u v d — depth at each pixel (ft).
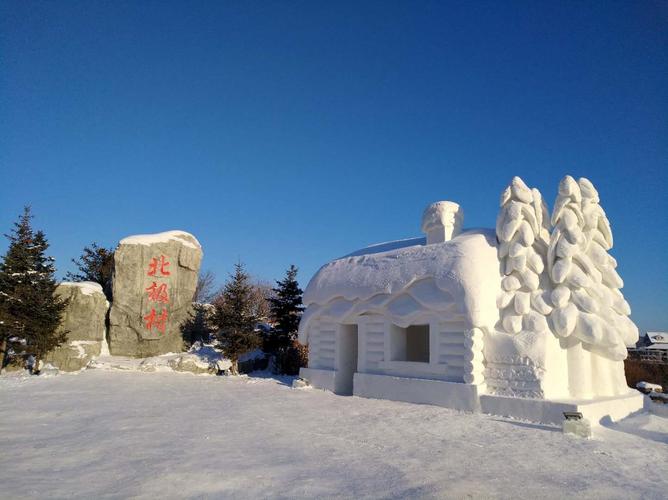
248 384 63.57
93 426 34.50
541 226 48.19
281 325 88.02
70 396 50.14
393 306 51.31
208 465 24.25
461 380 44.83
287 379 71.36
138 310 79.36
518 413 39.34
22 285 73.26
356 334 61.16
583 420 33.19
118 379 65.41
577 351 42.83
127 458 25.67
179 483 21.40
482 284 44.62
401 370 50.08
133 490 20.44
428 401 45.93
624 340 45.96
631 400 43.75
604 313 44.06
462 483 22.26
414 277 49.44
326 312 59.82
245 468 23.88
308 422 37.22
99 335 79.25
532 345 41.55
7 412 40.29
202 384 62.44
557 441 31.48
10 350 75.10
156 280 80.94
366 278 54.70
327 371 58.44
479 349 43.70
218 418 38.17
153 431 32.83
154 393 53.26
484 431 34.40
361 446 29.60
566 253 44.52
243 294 79.77
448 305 45.80
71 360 74.59
